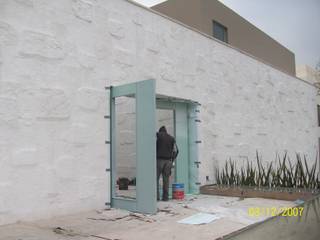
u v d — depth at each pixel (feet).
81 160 21.20
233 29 52.90
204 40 33.35
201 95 32.24
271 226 18.99
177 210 21.54
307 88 56.70
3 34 17.84
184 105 30.07
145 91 21.40
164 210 21.48
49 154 19.52
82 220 18.71
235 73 37.58
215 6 49.34
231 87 36.65
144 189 20.89
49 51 19.92
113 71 23.89
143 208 20.84
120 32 24.66
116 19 24.45
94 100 22.35
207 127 32.48
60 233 15.83
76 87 21.31
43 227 17.10
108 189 22.71
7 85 17.85
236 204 23.88
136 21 26.12
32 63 19.04
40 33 19.54
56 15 20.45
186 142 29.89
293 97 51.21
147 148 20.93
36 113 19.04
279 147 45.52
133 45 25.68
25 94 18.61
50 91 19.81
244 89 38.96
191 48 31.58
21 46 18.60
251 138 39.37
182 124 29.71
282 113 47.29
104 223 17.98
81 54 21.76
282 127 46.96
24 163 18.29
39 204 18.81
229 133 35.60
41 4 19.69
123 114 29.66
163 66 28.35
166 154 24.95
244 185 30.91
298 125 52.11
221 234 15.69
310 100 57.67
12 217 17.61
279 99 46.78
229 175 33.88
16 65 18.31
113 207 22.54
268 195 26.40
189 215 20.04
